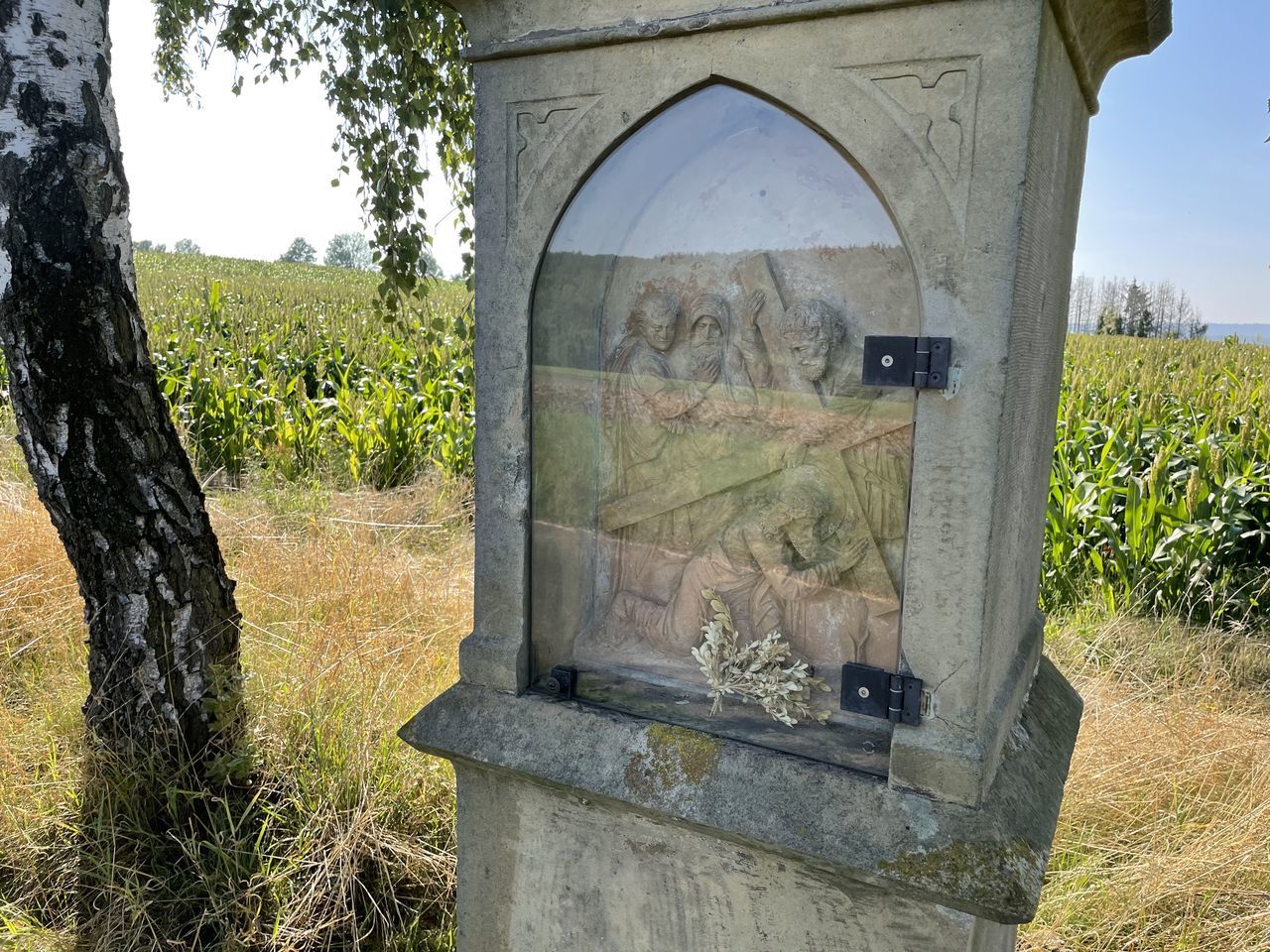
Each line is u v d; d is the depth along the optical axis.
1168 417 8.09
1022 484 1.49
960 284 1.24
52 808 2.48
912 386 1.28
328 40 3.51
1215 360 13.16
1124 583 4.59
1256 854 2.42
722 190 1.46
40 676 3.11
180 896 2.28
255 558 4.09
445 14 3.46
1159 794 2.71
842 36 1.26
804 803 1.39
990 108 1.18
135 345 2.48
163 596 2.56
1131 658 3.84
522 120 1.53
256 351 9.68
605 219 1.54
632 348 1.58
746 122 1.41
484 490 1.69
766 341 1.45
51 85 2.26
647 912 1.60
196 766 2.63
